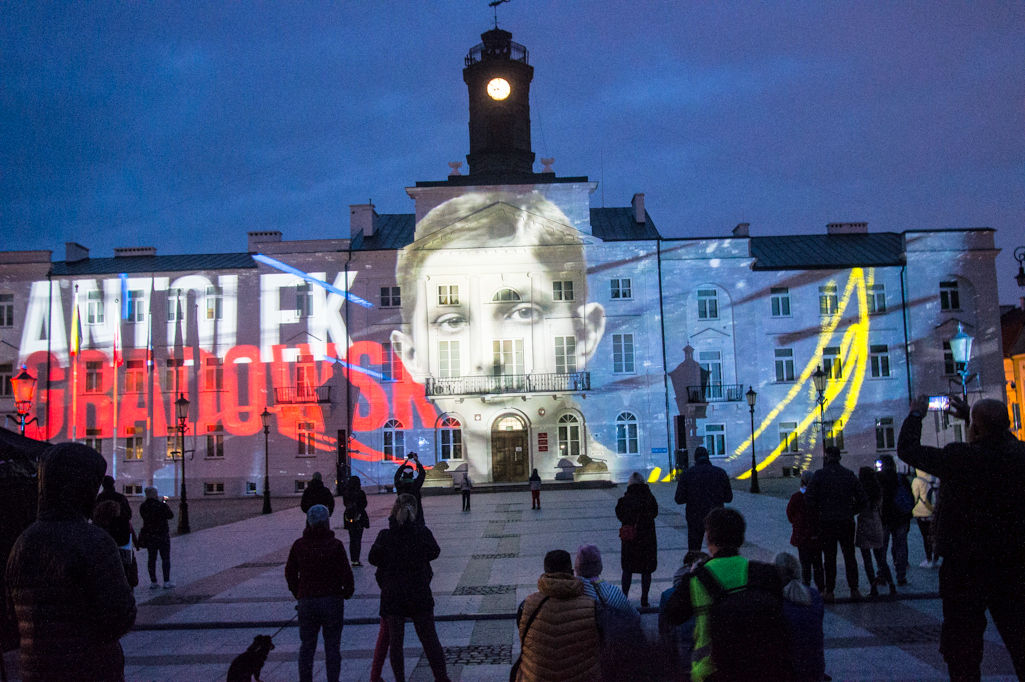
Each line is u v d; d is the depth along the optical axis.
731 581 4.96
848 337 44.31
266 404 43.41
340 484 38.94
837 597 11.99
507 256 44.00
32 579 4.52
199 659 10.29
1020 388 49.81
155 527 15.40
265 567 17.75
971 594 5.20
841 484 11.53
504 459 43.00
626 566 11.63
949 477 5.28
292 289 44.22
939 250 44.31
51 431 43.72
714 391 43.84
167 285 44.53
